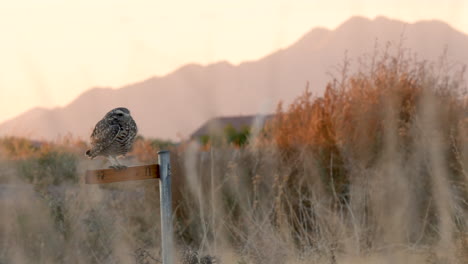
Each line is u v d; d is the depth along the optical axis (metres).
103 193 13.63
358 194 13.26
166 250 8.77
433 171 13.54
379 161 14.12
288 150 14.88
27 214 13.01
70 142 17.45
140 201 13.65
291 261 11.48
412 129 14.59
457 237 11.96
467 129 14.35
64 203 12.98
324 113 15.26
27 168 16.41
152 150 15.49
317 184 14.00
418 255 12.06
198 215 13.17
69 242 12.52
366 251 12.01
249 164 14.30
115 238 12.56
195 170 13.86
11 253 12.44
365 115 14.67
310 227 13.07
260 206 13.01
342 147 14.41
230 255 11.91
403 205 13.26
